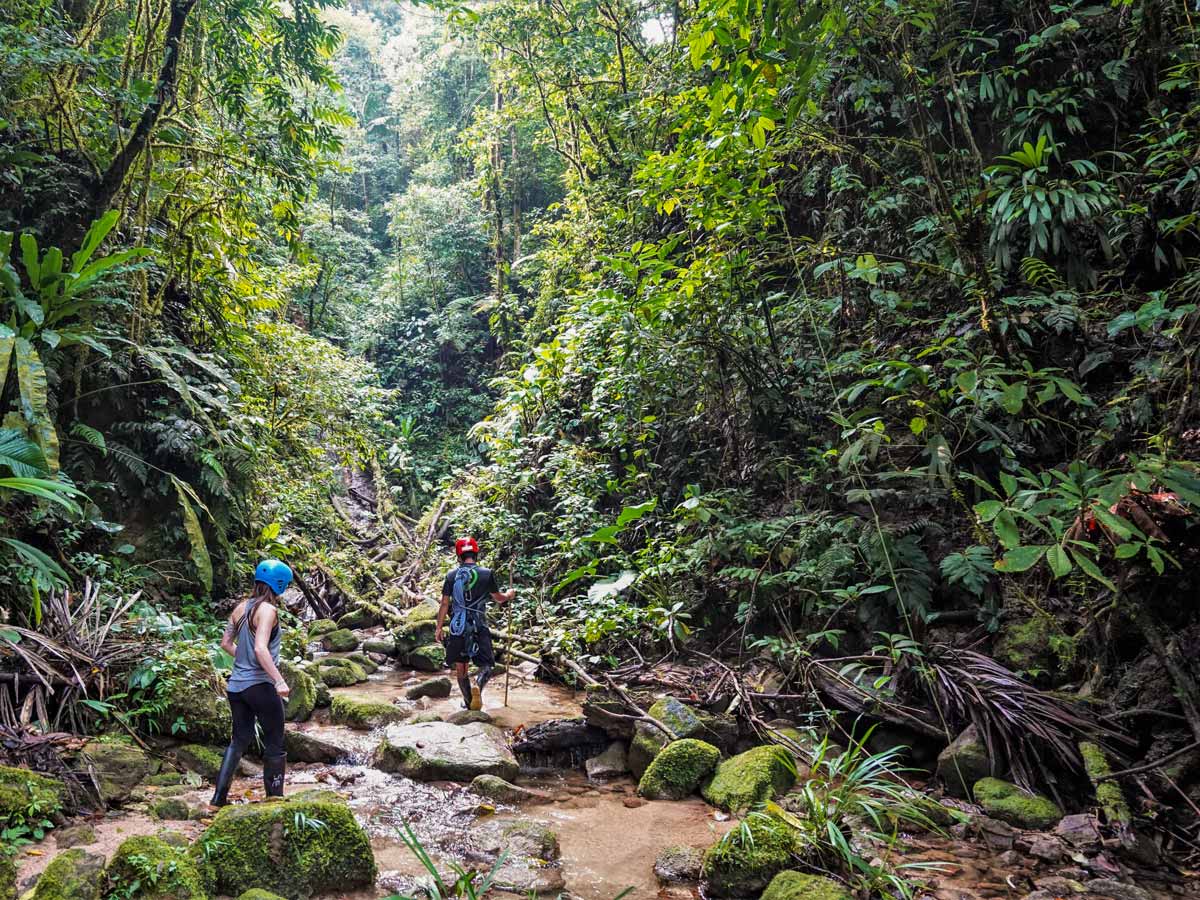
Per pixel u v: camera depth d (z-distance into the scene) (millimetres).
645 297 7422
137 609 5754
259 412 9625
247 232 9695
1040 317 5844
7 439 4184
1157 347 5129
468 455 16781
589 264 11734
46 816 3561
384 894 3311
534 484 10031
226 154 8438
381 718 5898
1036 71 6953
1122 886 3354
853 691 5117
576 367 9742
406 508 15586
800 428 6945
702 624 7012
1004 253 5922
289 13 11000
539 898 3357
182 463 8008
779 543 6227
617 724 5395
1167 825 3793
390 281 19891
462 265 19578
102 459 7324
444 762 4805
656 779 4734
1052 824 3936
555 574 8945
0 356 4934
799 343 7492
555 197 18922
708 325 7016
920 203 6973
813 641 5508
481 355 19000
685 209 8953
